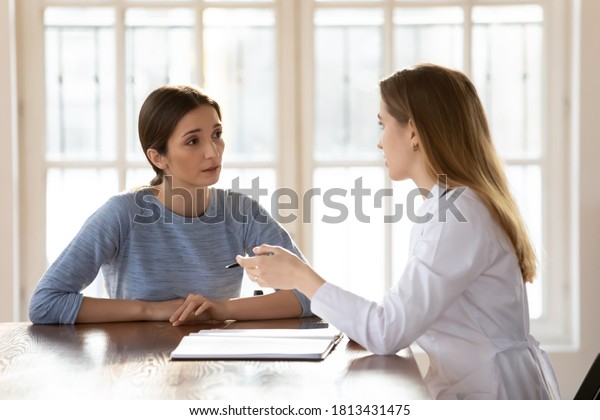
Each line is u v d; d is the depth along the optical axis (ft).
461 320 7.54
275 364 6.81
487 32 14.97
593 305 14.67
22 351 7.37
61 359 7.02
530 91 15.05
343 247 15.05
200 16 14.75
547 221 15.08
